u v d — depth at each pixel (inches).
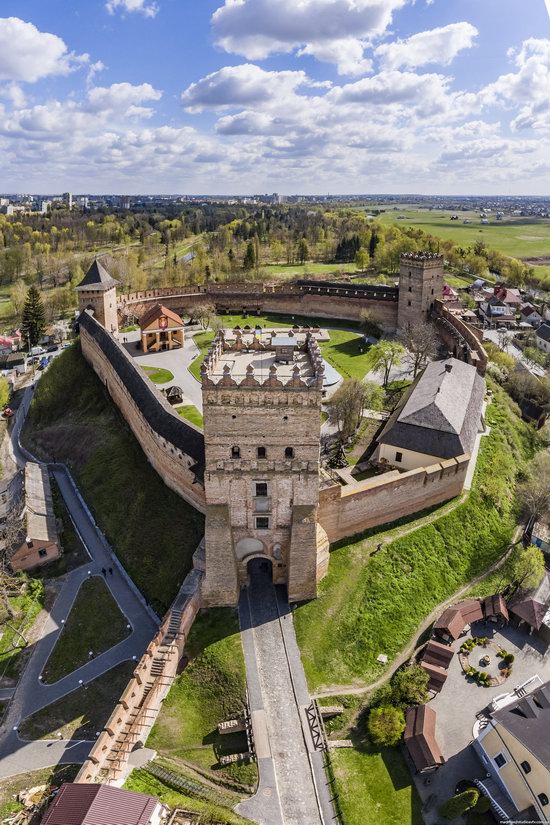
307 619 2365.9
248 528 2362.2
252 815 1739.7
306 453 2207.2
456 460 2947.8
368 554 2684.5
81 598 2738.7
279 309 6373.0
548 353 5639.8
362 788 1841.8
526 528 3105.3
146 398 3430.1
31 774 1971.0
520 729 1845.5
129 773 1863.9
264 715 2016.5
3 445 4510.3
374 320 5590.6
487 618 2541.8
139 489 3230.8
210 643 2258.9
